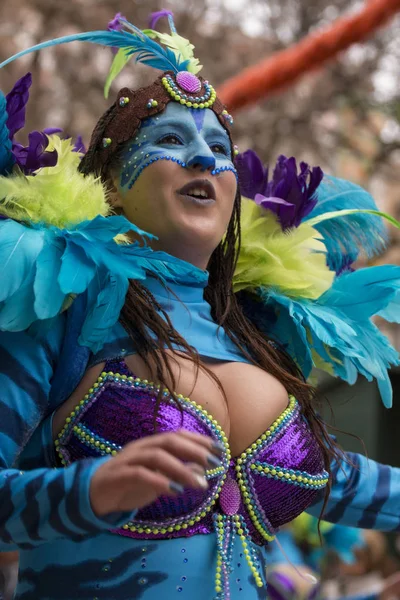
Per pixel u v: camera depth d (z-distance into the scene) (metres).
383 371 2.02
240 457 1.73
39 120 5.75
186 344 1.74
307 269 2.13
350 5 6.24
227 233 2.04
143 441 1.32
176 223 1.82
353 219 2.37
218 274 2.01
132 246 1.69
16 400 1.58
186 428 1.65
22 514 1.38
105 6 5.98
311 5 6.25
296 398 1.86
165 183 1.82
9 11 5.84
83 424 1.65
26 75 1.81
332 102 6.27
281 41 6.27
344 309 2.08
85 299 1.68
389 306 2.13
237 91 3.88
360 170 6.45
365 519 2.16
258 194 2.14
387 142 6.31
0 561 3.65
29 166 1.82
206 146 1.84
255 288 2.13
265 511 1.75
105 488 1.31
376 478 2.17
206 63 6.20
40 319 1.61
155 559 1.62
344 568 4.38
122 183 1.87
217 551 1.66
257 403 1.76
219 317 1.96
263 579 1.75
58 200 1.72
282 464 1.75
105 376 1.66
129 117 1.87
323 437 1.96
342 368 2.16
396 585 2.99
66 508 1.34
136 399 1.65
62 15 5.87
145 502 1.32
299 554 3.62
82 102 5.88
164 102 1.86
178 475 1.28
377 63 6.25
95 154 1.94
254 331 2.00
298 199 2.16
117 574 1.60
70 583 1.62
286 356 2.04
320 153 6.25
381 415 6.27
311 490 1.80
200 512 1.65
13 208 1.74
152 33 2.06
